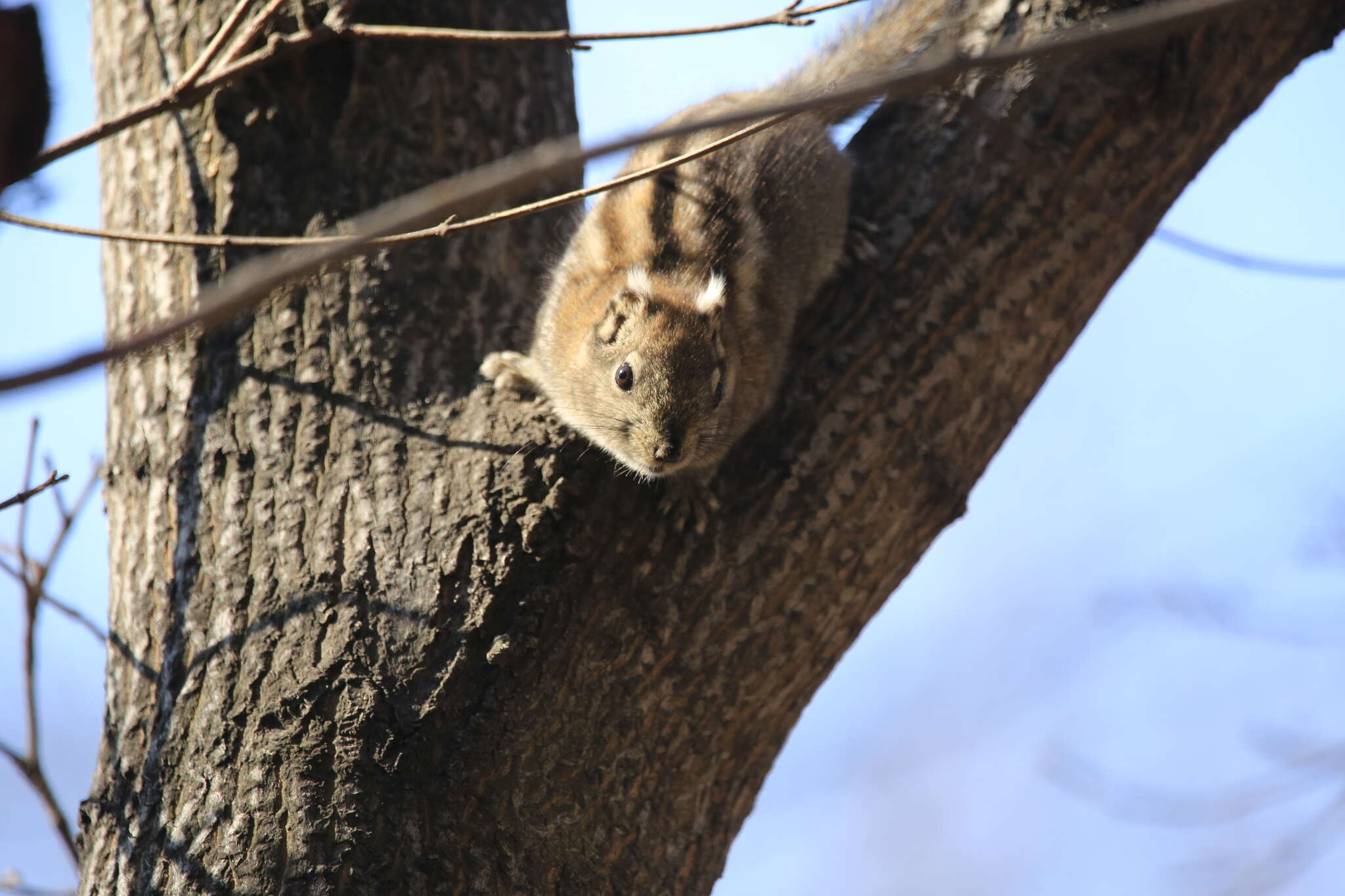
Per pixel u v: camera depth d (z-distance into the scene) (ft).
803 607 32.81
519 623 30.99
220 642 31.83
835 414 33.32
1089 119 34.60
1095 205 34.65
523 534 31.35
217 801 30.27
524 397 36.45
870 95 17.39
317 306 35.86
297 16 34.12
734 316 40.24
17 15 14.24
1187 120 35.04
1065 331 35.29
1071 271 34.68
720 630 32.12
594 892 31.27
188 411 35.24
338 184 37.76
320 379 35.01
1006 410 34.99
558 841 31.01
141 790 31.27
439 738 30.58
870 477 33.09
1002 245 34.24
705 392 37.86
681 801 32.86
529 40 26.58
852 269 35.73
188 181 37.47
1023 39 34.55
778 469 33.09
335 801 29.91
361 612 31.35
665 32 26.43
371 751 30.27
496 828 30.50
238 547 32.96
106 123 25.35
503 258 39.50
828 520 32.78
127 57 39.06
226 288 18.08
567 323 40.63
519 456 32.30
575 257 43.39
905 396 33.45
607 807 31.55
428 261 37.45
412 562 31.73
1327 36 35.96
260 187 37.47
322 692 30.58
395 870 29.76
